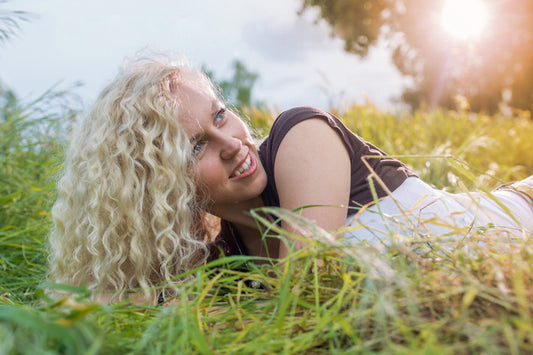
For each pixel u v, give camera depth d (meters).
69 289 1.03
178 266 1.73
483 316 0.85
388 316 0.89
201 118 1.65
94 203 1.67
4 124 2.99
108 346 0.83
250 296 1.26
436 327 0.79
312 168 1.61
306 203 1.58
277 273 1.14
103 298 1.67
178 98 1.68
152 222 1.66
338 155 1.65
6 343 0.69
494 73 13.40
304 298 1.08
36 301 1.71
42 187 2.76
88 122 1.78
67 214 1.75
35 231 2.44
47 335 0.81
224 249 2.07
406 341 0.83
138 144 1.68
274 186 1.78
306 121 1.70
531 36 12.33
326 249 1.00
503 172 3.67
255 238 2.00
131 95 1.70
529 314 0.80
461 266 0.99
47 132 3.34
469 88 14.14
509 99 13.65
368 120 5.12
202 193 1.78
